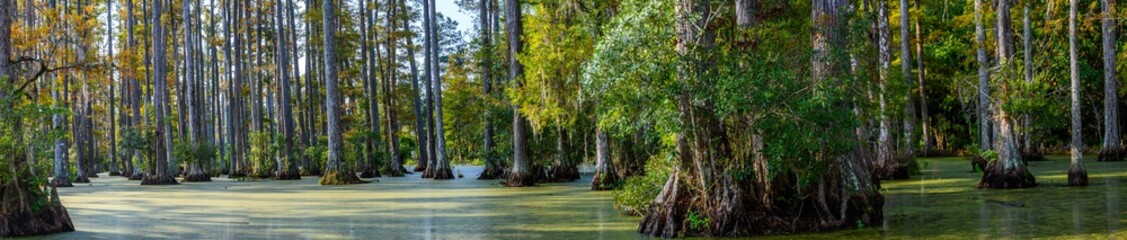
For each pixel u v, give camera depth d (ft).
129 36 109.81
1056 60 79.51
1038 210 36.63
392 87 131.03
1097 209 35.99
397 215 43.68
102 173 173.78
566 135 81.71
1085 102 110.73
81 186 94.07
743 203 30.76
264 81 145.18
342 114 143.64
